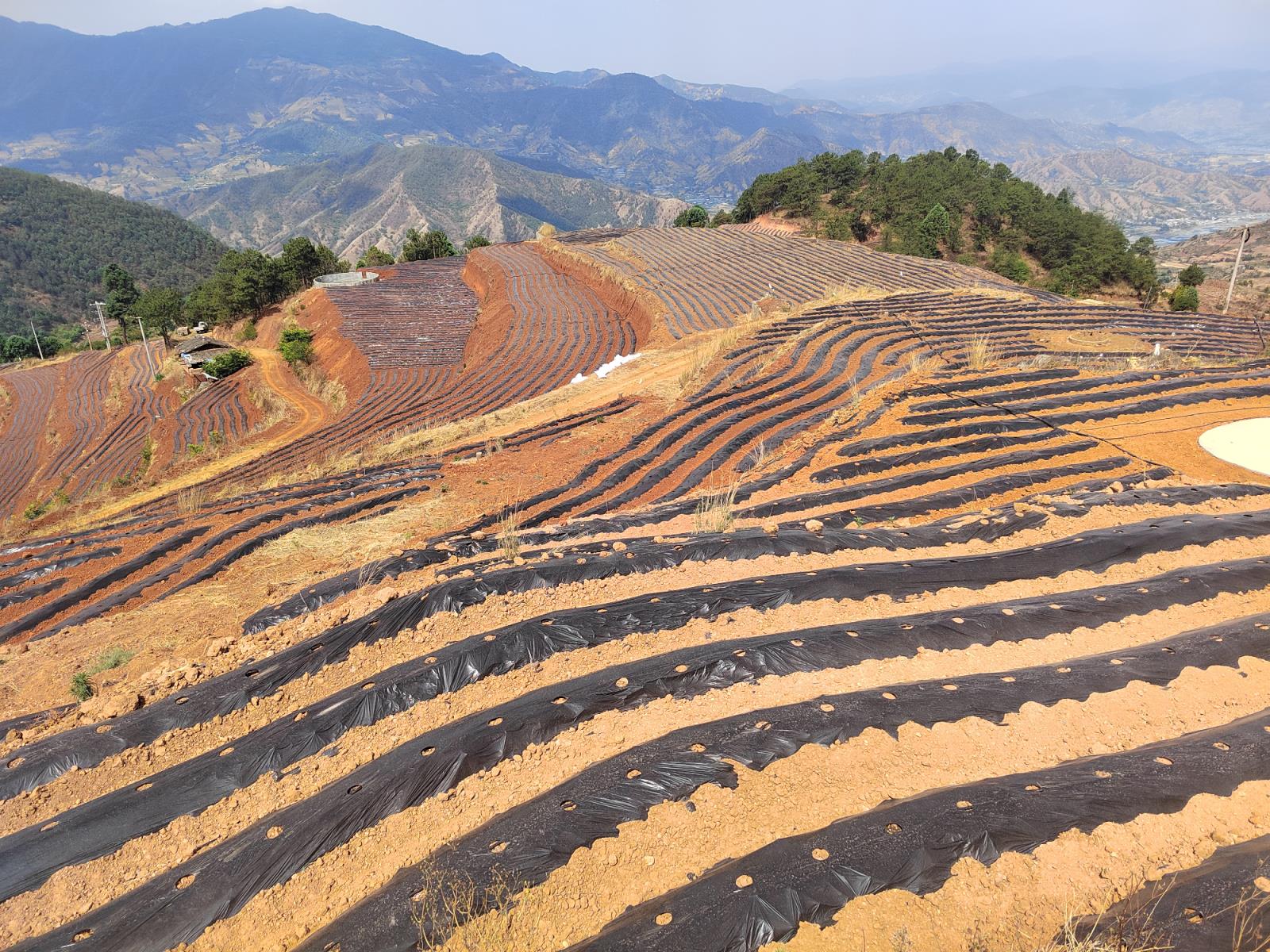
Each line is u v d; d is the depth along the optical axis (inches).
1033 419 526.0
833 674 259.4
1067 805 186.2
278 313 2694.4
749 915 160.6
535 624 294.8
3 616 426.0
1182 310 1758.1
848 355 820.0
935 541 353.4
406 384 1505.9
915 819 182.7
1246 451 463.2
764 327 1013.8
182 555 476.7
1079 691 238.4
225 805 231.1
